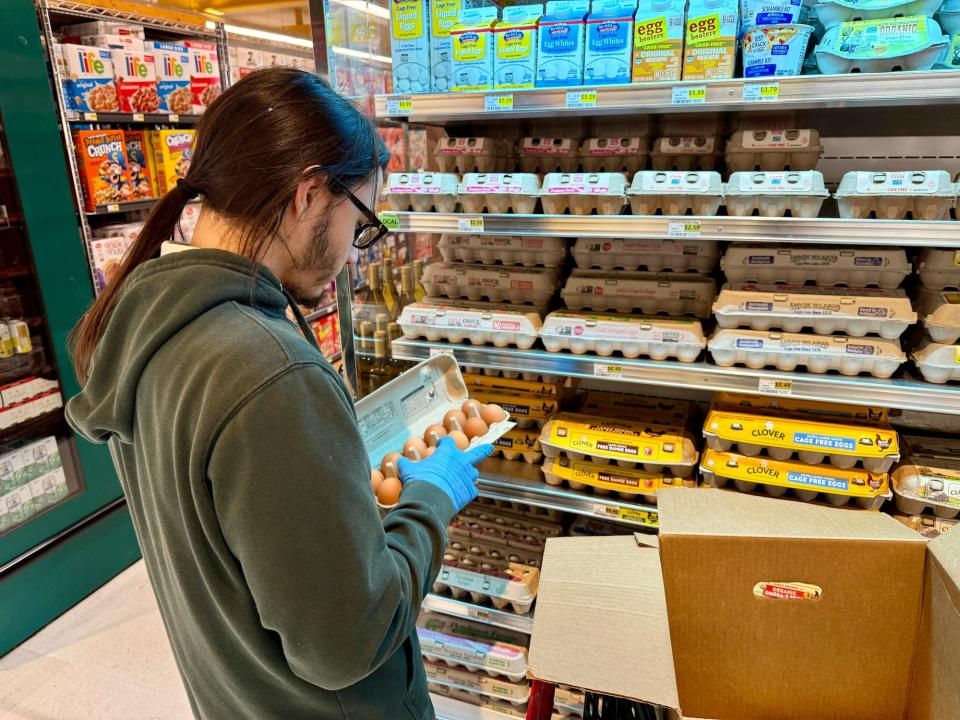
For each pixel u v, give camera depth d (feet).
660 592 3.75
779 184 4.91
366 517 2.56
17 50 7.82
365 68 6.23
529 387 6.98
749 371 5.44
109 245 9.83
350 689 3.12
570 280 6.29
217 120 2.70
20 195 8.01
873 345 5.14
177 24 11.19
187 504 2.50
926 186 4.61
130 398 2.74
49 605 8.55
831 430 5.54
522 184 5.65
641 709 4.10
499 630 6.84
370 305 6.91
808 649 4.15
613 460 6.41
